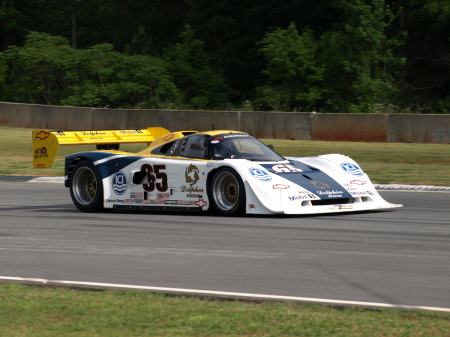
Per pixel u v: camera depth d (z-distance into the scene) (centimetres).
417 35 6588
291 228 1399
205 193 1619
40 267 1067
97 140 1969
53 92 6619
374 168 2814
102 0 8888
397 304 814
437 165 2898
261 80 7462
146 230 1427
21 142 4222
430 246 1196
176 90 6356
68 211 1816
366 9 5803
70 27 9056
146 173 1730
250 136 1773
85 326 735
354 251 1154
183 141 1745
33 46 6725
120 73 6381
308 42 6106
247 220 1523
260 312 771
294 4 7338
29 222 1583
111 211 1836
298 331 699
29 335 705
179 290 891
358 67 5712
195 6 8000
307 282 935
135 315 771
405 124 3825
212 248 1199
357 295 862
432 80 6500
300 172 1627
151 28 8912
